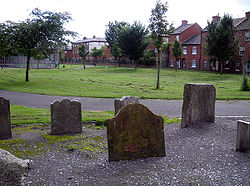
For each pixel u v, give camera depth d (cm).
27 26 2505
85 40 9894
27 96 1688
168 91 2022
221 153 543
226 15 3869
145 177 439
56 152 586
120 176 447
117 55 5894
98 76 3584
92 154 570
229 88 2286
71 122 764
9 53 2883
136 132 538
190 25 5738
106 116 1007
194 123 772
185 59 5512
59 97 1659
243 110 1157
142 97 1622
